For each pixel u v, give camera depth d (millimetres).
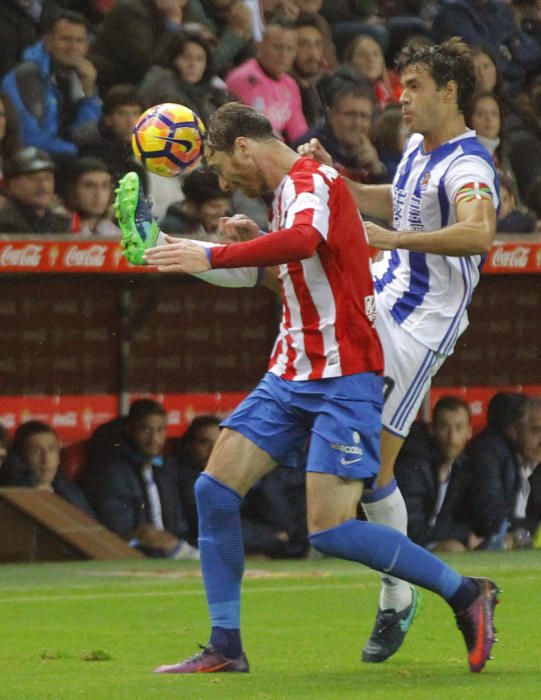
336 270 14484
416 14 41094
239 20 36625
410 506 32625
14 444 31641
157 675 14617
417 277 16656
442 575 14594
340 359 14461
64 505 30781
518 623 19766
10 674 14844
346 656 16609
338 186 14633
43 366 33656
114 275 31922
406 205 16656
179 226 31688
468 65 16312
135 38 33750
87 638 18500
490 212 15594
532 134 39344
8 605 22578
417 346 16578
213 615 14859
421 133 16406
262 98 35312
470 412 36406
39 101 32219
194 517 32625
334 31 38531
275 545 31703
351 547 14430
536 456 34625
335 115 35125
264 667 15484
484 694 13164
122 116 32281
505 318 37531
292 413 14688
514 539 34312
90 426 34125
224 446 14758
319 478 14430
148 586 25641
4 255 29188
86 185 31422
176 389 34969
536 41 41688
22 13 33531
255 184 14867
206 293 35125
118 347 34281
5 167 30875
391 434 16656
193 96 33719
